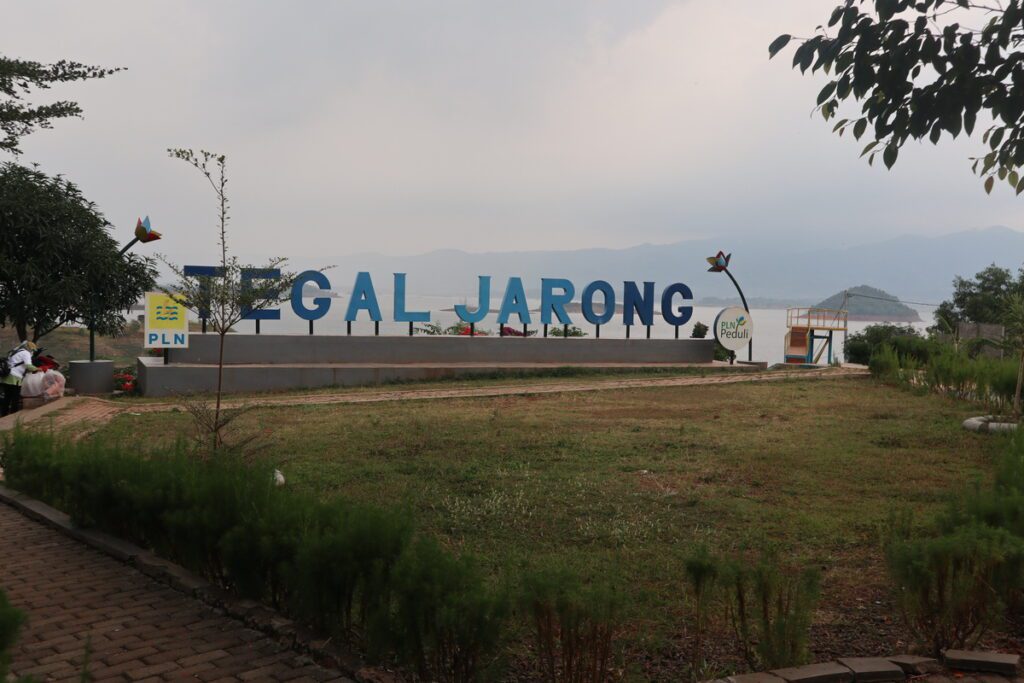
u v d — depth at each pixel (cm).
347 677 416
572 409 1535
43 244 2028
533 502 812
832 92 493
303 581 459
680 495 841
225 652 450
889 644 458
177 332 1981
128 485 663
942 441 1148
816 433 1232
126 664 431
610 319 2466
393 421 1371
